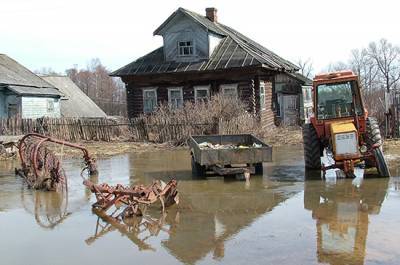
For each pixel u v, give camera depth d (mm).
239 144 14805
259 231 7250
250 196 9812
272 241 6723
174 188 9094
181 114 21531
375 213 7957
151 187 8766
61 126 23656
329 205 8688
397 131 19359
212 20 30781
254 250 6375
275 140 20453
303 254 6117
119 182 12164
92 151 19266
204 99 25406
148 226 7844
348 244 6426
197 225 7781
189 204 9305
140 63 27484
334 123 11797
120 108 79250
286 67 28297
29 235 7590
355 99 12023
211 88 25812
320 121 12250
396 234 6773
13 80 30359
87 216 8680
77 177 13133
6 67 32625
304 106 31047
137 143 21656
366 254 6008
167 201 9141
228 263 5934
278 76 29219
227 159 11805
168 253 6469
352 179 11023
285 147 18594
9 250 6863
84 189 11344
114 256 6453
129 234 7441
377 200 8867
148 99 27359
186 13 25719
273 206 8852
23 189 11555
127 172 13773
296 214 8164
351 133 11039
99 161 16422
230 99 21672
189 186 11180
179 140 20750
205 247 6637
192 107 22250
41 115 31844
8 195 10844
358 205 8562
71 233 7617
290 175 12117
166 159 16391
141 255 6445
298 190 10172
